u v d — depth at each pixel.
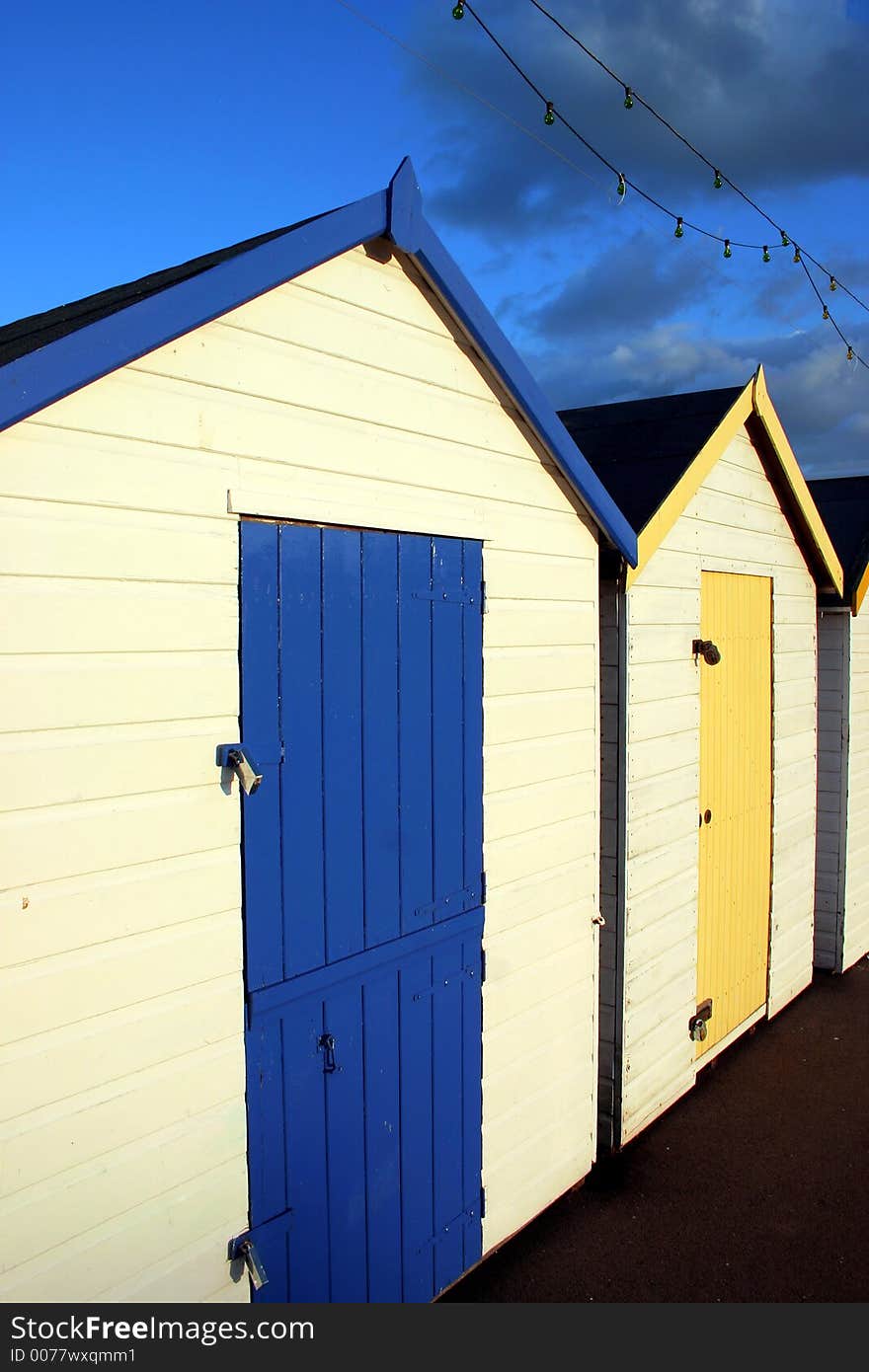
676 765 4.93
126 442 2.35
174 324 2.37
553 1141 4.08
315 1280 2.96
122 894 2.38
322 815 2.91
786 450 5.75
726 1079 5.43
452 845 3.44
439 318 3.27
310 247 2.69
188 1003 2.55
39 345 2.66
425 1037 3.36
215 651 2.58
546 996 3.98
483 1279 3.66
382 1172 3.21
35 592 2.18
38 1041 2.22
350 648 2.99
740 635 5.59
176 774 2.49
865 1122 4.93
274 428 2.71
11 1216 2.19
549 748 3.93
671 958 4.96
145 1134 2.46
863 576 6.88
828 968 7.17
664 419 5.37
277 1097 2.82
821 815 7.08
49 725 2.22
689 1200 4.23
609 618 4.45
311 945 2.90
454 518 3.37
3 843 2.14
